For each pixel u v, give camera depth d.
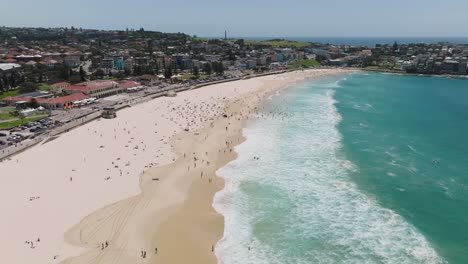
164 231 51.31
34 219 52.31
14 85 159.38
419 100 156.62
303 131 101.31
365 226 53.09
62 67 186.00
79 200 58.50
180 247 48.03
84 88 142.75
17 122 105.38
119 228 51.09
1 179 65.44
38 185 63.47
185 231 51.66
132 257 45.22
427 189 64.94
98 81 164.12
